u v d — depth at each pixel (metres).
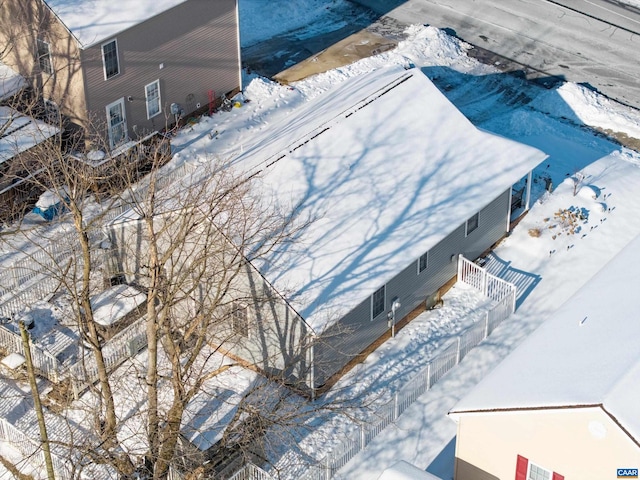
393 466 27.72
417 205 35.78
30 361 25.66
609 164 45.34
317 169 35.88
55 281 36.72
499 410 27.52
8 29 42.88
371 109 38.66
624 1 60.12
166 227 28.92
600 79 52.47
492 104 50.09
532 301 37.31
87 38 40.81
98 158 40.75
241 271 32.34
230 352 34.25
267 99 48.91
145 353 34.69
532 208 42.00
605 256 39.56
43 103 43.34
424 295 36.41
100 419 31.31
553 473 27.38
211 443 29.20
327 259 33.00
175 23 44.41
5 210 39.84
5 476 30.34
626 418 25.55
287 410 32.00
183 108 46.78
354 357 33.91
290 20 57.28
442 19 57.62
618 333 29.11
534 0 60.03
